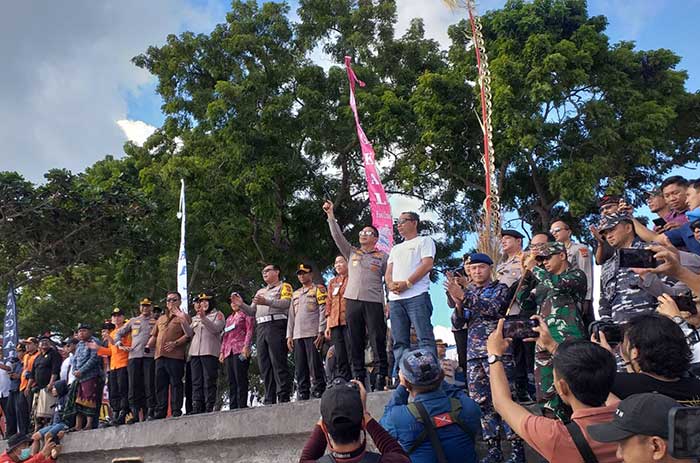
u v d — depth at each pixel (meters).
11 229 18.41
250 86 21.14
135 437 9.87
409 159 21.02
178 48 22.48
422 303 7.35
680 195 6.77
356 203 23.44
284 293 9.71
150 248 20.53
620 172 18.47
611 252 6.47
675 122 19.92
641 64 19.44
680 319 4.25
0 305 27.03
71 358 13.25
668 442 2.48
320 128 21.47
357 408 3.70
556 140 18.55
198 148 21.59
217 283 23.09
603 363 3.41
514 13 18.84
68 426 11.86
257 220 21.83
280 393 9.41
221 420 8.64
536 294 5.87
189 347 10.75
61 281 27.12
